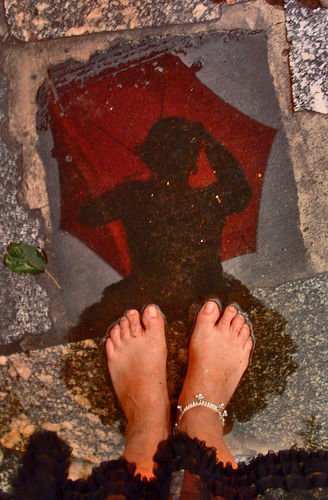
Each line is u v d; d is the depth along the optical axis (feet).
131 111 6.54
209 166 6.54
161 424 6.40
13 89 6.52
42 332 6.61
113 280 6.60
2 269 6.58
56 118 6.53
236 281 6.59
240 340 6.54
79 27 6.50
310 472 5.41
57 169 6.55
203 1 6.49
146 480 5.57
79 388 6.63
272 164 6.53
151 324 6.50
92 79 6.53
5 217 6.57
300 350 6.59
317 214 6.54
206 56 6.53
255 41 6.52
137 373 6.50
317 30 6.48
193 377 6.49
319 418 6.61
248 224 6.55
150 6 6.49
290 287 6.58
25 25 6.50
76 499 5.16
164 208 6.55
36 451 5.56
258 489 5.41
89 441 6.64
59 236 6.58
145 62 6.53
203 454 5.44
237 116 6.53
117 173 6.55
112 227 6.57
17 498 5.28
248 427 6.64
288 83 6.53
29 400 6.63
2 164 6.54
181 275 6.59
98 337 6.63
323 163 6.51
